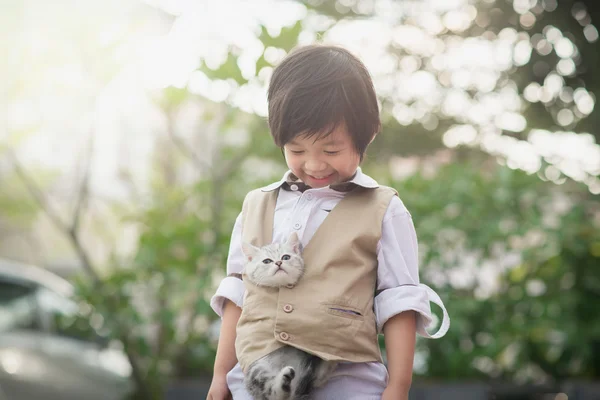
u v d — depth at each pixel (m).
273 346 1.55
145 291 4.27
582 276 4.27
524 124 4.97
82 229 5.47
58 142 4.84
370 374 1.60
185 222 4.06
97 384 4.59
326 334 1.53
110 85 4.39
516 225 4.08
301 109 1.57
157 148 5.05
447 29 5.14
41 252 7.28
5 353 4.45
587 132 4.87
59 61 4.30
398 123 5.08
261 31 3.83
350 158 1.63
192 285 4.00
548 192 4.27
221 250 4.01
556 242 3.98
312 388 1.56
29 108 4.47
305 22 4.08
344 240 1.62
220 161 4.26
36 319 4.68
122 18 4.19
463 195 4.11
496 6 5.04
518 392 4.08
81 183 4.55
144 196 4.62
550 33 4.99
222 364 1.78
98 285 4.27
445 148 5.21
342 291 1.56
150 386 4.37
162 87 4.08
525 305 4.14
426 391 3.65
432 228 3.91
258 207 1.78
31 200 5.25
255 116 4.16
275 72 1.69
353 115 1.59
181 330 4.30
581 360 4.29
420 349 4.03
